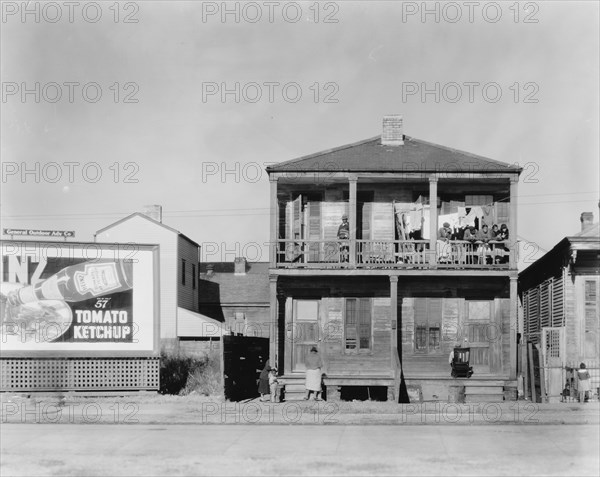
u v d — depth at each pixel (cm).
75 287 2861
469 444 1784
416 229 3098
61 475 1481
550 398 2833
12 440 1889
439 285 3059
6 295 2830
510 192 2964
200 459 1617
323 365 3053
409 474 1459
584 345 2891
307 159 3045
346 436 1931
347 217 3092
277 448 1748
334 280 3084
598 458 1606
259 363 3431
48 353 2838
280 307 3094
